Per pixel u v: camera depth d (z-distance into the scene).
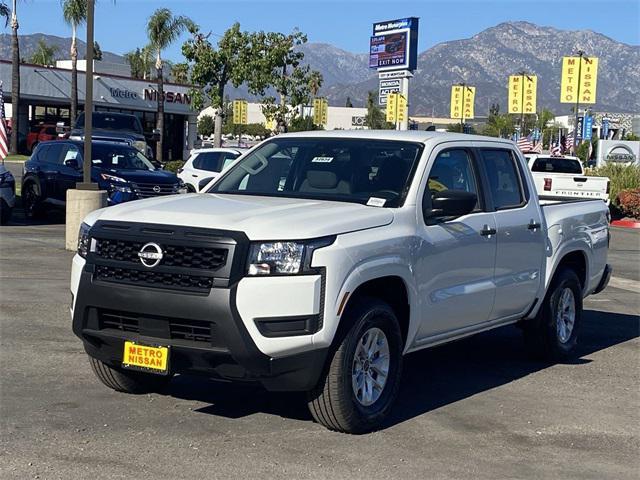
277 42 41.38
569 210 9.14
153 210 6.26
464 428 6.61
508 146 8.30
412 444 6.16
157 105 59.00
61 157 20.20
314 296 5.75
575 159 28.78
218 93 40.84
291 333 5.73
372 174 7.04
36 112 54.53
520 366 8.75
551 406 7.32
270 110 43.28
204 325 5.76
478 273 7.45
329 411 6.07
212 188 7.57
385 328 6.37
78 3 48.31
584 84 39.03
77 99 52.47
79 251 6.43
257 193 7.27
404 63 65.50
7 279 12.16
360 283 6.03
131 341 5.98
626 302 13.05
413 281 6.60
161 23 56.56
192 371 5.91
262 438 6.12
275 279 5.70
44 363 7.92
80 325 6.18
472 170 7.65
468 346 9.62
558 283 8.80
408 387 7.78
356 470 5.58
